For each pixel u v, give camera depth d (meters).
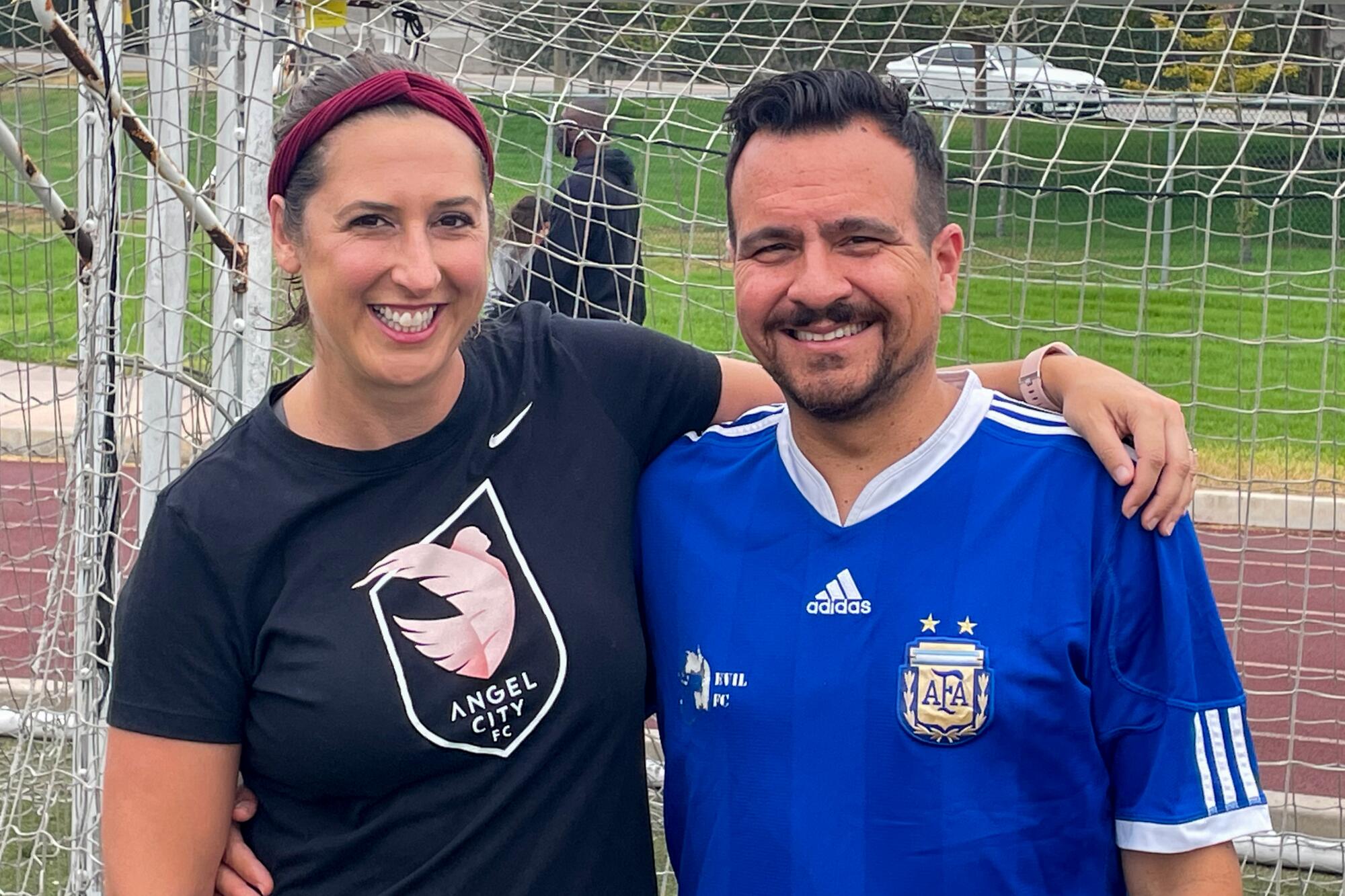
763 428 1.81
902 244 1.61
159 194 3.28
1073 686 1.58
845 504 1.69
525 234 4.04
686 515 1.79
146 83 3.56
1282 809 4.00
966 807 1.57
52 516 5.84
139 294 3.84
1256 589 5.46
